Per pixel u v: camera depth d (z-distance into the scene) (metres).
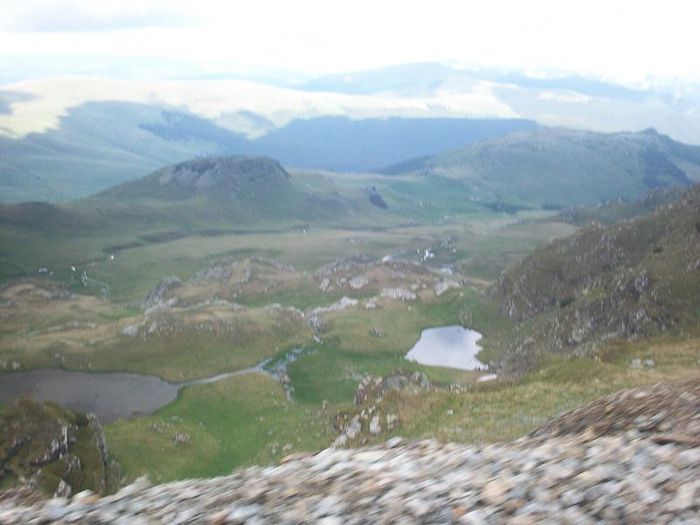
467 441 33.25
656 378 43.81
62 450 76.75
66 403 125.44
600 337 141.50
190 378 140.00
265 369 148.62
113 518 12.02
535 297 192.50
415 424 45.06
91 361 146.62
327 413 96.81
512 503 10.91
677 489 10.80
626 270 169.50
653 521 9.92
